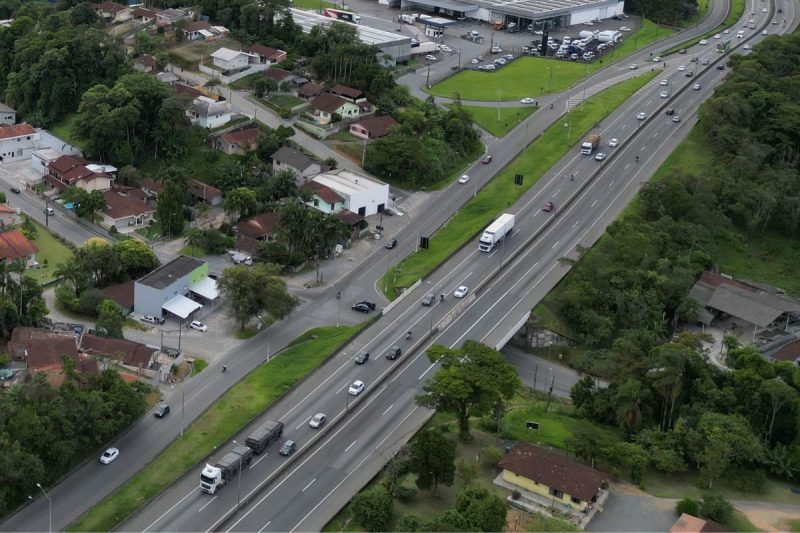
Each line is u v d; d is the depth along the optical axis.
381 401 177.00
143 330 199.25
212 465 153.00
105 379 165.50
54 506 146.50
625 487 159.25
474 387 163.75
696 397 178.25
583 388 181.62
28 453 147.25
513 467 154.88
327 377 183.75
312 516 147.00
